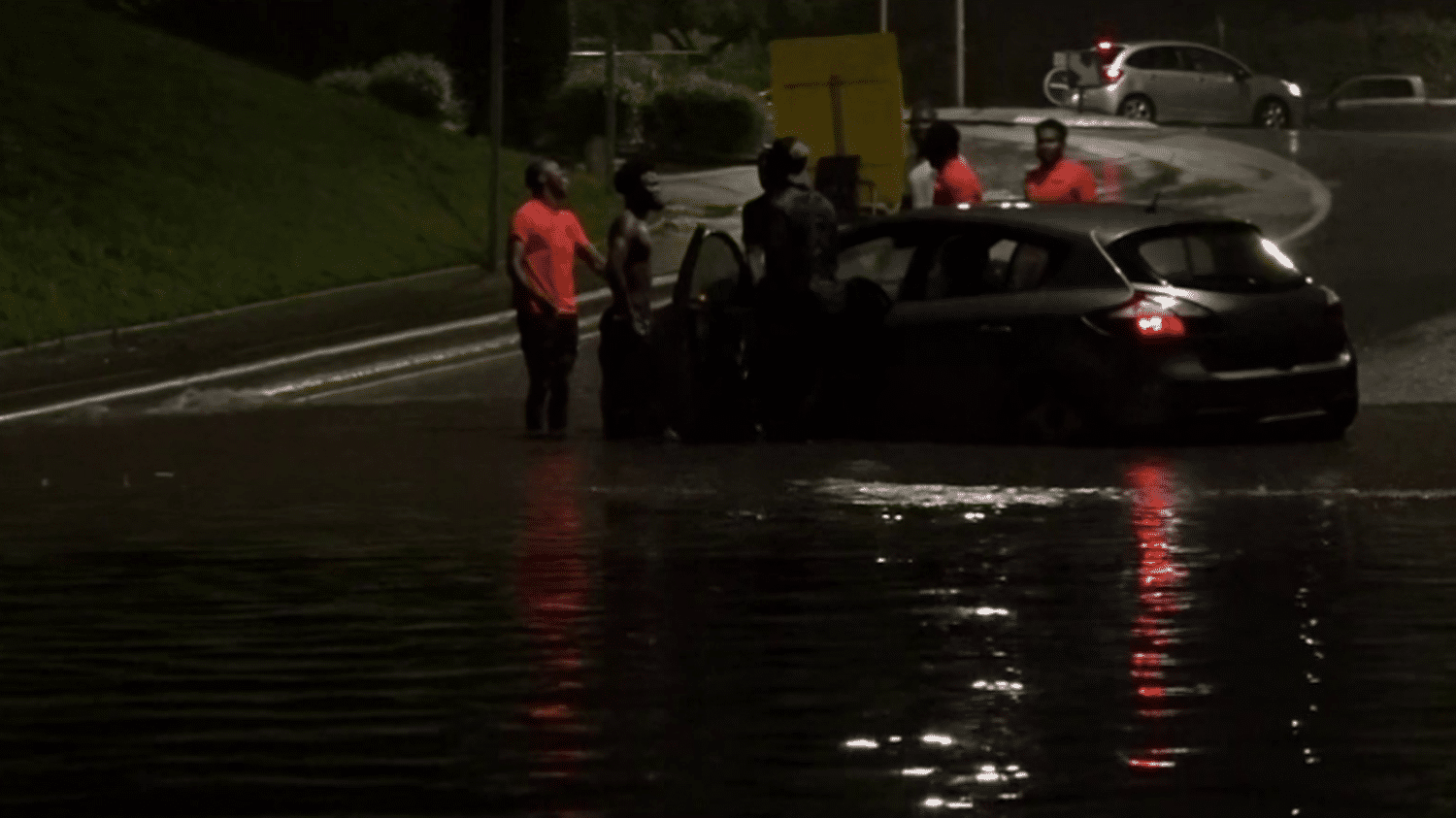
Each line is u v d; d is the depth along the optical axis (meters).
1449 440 20.27
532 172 22.05
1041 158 23.50
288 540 14.52
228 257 38.31
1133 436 19.41
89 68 46.38
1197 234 20.09
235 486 17.78
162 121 44.47
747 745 8.41
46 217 38.47
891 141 29.64
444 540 14.40
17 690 9.56
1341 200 41.59
